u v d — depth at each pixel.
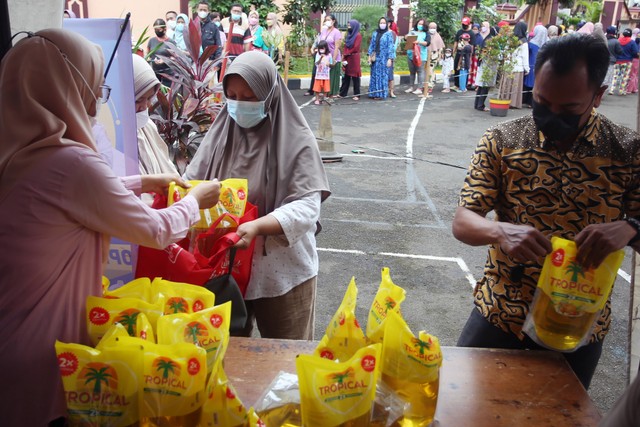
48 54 1.47
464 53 14.40
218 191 2.01
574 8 19.94
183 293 1.59
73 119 1.51
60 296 1.51
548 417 1.57
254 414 1.32
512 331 1.91
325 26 12.46
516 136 1.80
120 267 2.37
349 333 1.50
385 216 5.82
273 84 2.29
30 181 1.45
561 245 1.60
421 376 1.43
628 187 1.75
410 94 13.97
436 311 3.99
